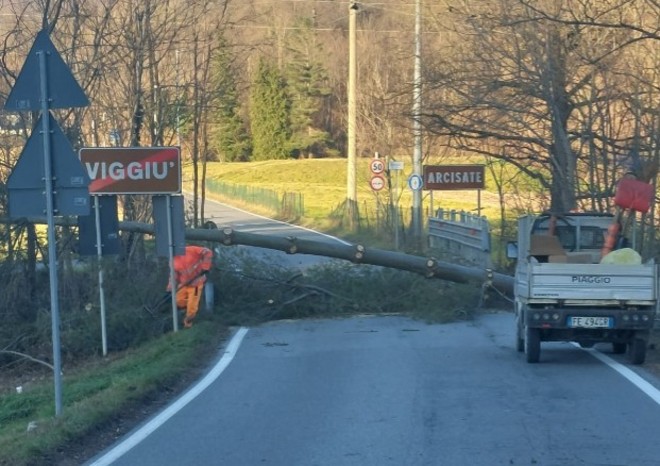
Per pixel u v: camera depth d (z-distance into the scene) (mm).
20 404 12578
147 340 16844
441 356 13641
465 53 22734
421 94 23156
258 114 73562
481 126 23297
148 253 21188
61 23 20188
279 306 18281
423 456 7805
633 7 19672
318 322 17891
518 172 27062
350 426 9039
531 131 22938
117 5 21922
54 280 9672
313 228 45156
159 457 7957
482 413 9539
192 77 25750
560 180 22109
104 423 9273
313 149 76250
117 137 22375
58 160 9516
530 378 11641
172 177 15930
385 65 39094
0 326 17500
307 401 10406
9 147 19000
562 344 14953
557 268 12352
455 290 18078
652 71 20312
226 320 17672
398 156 45094
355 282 18766
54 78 9414
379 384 11375
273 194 56594
